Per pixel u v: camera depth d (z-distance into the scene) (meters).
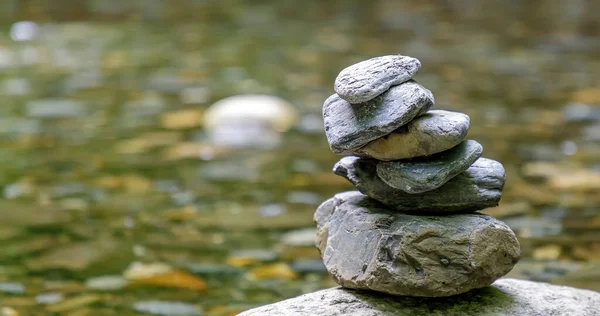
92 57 12.98
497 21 16.97
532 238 5.65
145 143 8.33
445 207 3.38
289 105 9.90
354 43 14.35
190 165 7.61
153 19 17.08
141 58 12.95
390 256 3.26
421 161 3.26
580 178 7.10
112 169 7.44
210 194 6.76
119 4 19.16
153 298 4.71
